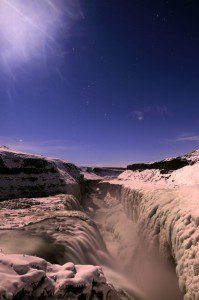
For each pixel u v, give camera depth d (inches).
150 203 567.8
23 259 186.5
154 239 456.4
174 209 401.7
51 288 174.1
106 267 427.8
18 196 1091.9
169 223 384.8
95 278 192.5
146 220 522.0
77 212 634.8
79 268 200.8
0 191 1083.3
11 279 160.2
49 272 188.9
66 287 175.8
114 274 418.0
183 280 285.0
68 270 191.5
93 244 464.1
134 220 762.2
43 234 422.6
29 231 439.2
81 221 537.6
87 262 394.3
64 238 405.4
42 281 173.0
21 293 159.2
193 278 264.5
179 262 302.5
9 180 1151.6
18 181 1170.0
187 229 320.8
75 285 178.7
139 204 694.5
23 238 396.8
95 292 188.1
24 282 163.2
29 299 162.1
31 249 346.3
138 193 759.1
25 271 172.9
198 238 286.4
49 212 631.8
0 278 157.8
